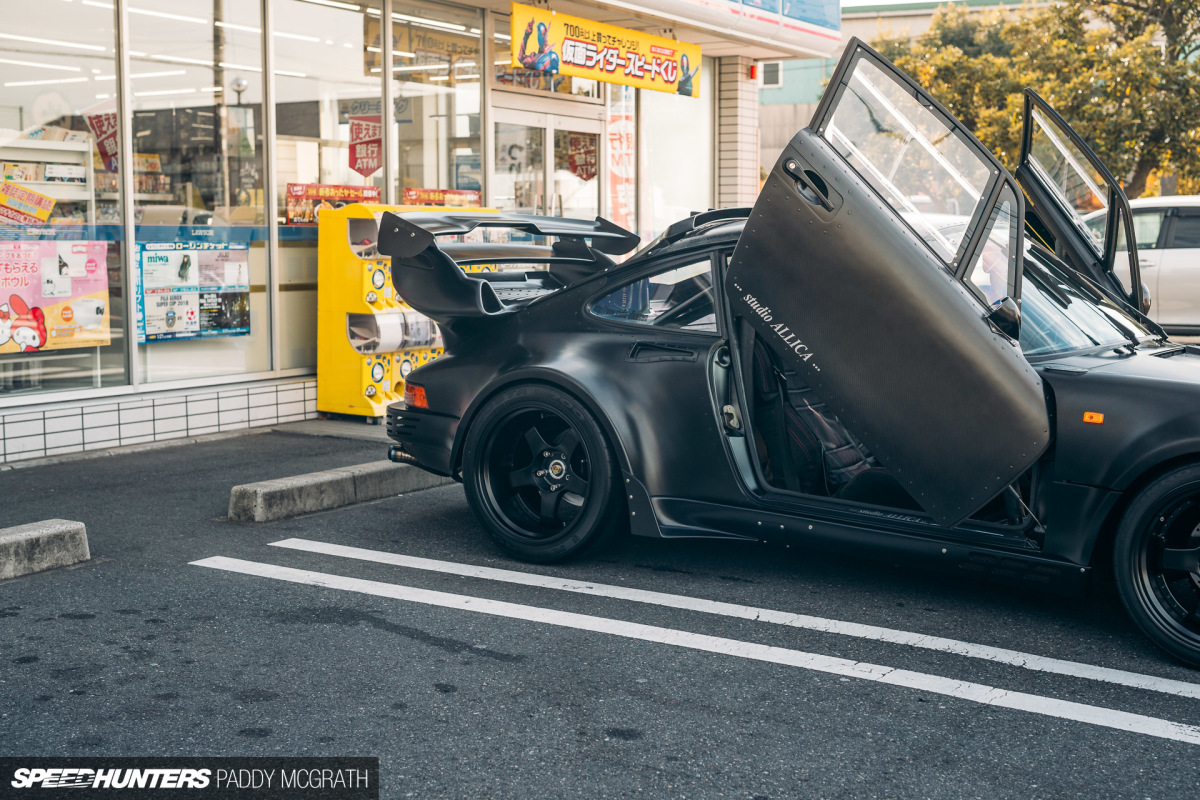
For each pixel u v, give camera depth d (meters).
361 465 6.19
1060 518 3.78
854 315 3.98
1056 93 24.02
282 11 8.48
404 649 3.76
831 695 3.42
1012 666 3.66
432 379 5.07
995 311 3.69
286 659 3.66
